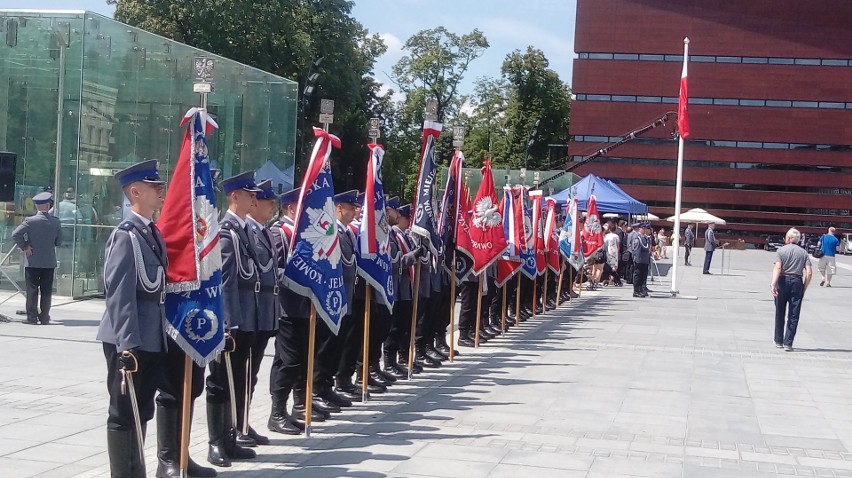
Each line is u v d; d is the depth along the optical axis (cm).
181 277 675
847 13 7819
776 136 7975
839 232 7956
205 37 4031
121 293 629
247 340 807
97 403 973
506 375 1264
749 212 8038
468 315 1571
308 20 4538
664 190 8012
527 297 2091
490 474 763
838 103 7906
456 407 1035
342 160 5072
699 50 7956
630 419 1002
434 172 1245
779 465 834
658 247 5531
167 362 709
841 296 3094
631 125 7969
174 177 688
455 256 1412
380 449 836
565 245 2394
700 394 1169
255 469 762
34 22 1941
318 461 791
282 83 2466
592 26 7969
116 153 2003
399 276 1190
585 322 1992
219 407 768
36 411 929
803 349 1662
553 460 817
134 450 654
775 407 1105
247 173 817
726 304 2578
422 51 6297
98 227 1986
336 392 1066
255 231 826
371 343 1127
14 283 1852
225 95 2166
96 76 1950
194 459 782
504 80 8431
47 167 1945
